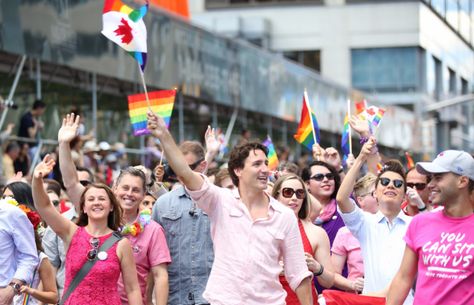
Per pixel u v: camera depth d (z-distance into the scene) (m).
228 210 16.72
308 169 23.28
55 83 36.12
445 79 117.88
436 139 115.38
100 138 38.62
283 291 16.92
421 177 23.17
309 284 17.03
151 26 38.09
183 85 41.25
